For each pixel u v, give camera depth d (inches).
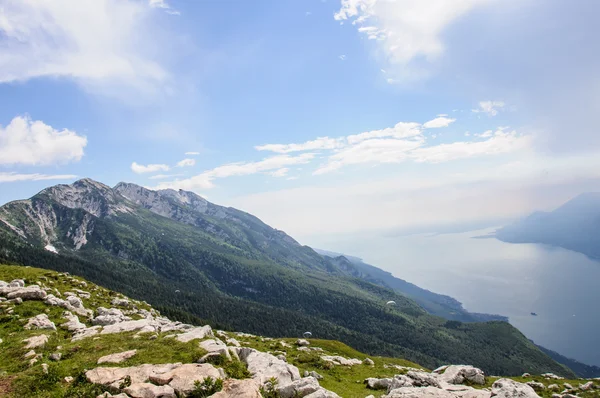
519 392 1272.1
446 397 1219.2
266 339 3425.2
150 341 1546.5
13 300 2428.6
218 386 1019.3
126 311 3297.2
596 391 1759.4
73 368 1215.6
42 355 1380.4
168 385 1031.0
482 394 1267.2
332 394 1192.8
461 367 1919.3
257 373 1298.0
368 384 1809.8
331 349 3486.7
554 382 2087.8
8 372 1198.9
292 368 1486.2
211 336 1683.1
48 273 4018.2
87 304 3223.4
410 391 1286.9
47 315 2266.2
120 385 1033.5
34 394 1021.2
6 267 3880.4
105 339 1624.0
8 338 1641.2
